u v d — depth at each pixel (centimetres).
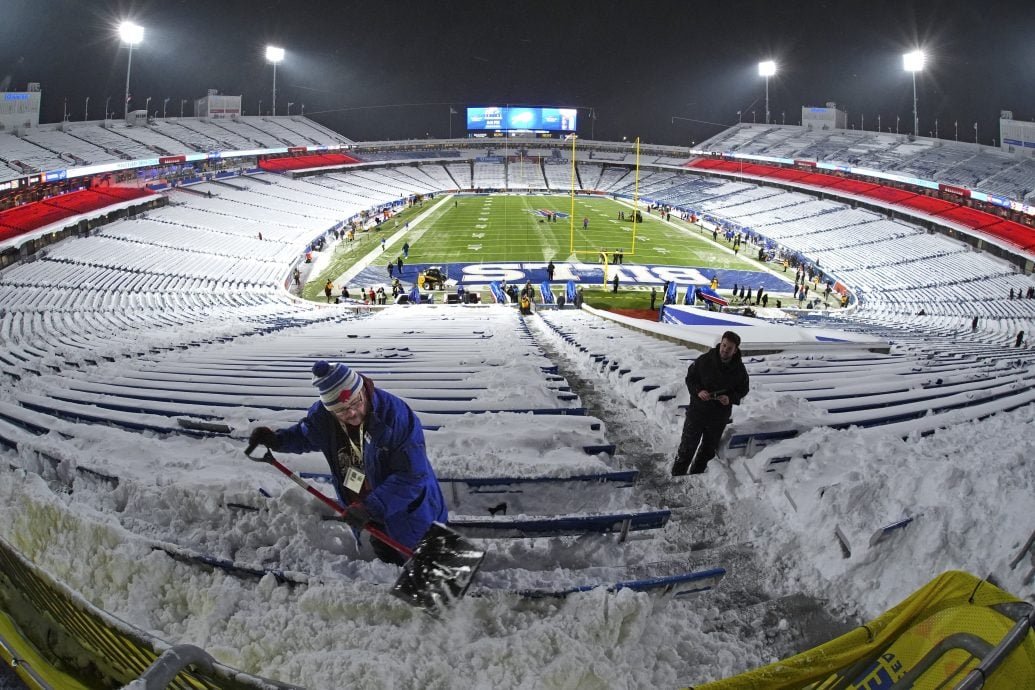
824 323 2286
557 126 8769
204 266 3478
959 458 472
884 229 4700
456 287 3522
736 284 3816
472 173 8225
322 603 300
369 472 320
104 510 411
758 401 593
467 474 450
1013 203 4125
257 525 389
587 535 398
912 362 1050
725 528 421
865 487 397
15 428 563
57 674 246
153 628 315
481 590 310
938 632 238
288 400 642
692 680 287
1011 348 1731
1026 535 333
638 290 3572
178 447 513
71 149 4469
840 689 228
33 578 264
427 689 261
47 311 2147
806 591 352
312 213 5241
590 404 720
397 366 858
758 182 6844
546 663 276
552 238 4825
